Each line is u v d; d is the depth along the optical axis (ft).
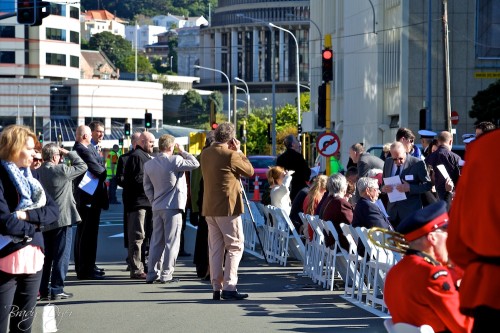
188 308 49.24
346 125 241.14
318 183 64.44
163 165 58.70
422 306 23.88
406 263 24.49
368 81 214.07
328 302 51.06
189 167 58.95
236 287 56.95
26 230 33.37
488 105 174.40
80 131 59.62
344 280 57.47
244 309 48.80
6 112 510.99
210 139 61.31
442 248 24.41
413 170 59.98
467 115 189.16
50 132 506.89
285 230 70.54
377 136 204.13
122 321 45.29
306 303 50.67
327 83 99.19
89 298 52.85
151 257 59.57
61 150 51.16
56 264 51.70
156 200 59.00
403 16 188.14
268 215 74.74
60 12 530.68
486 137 18.70
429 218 24.43
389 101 200.34
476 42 187.93
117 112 542.98
